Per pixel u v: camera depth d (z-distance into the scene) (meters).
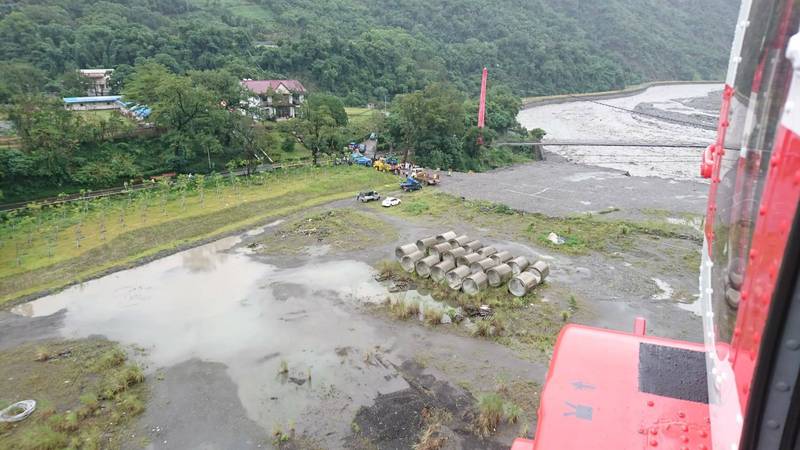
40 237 35.31
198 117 54.84
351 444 15.84
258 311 24.81
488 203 39.94
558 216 36.38
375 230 35.53
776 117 2.19
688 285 26.12
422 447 15.41
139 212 39.50
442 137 68.44
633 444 3.51
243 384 19.06
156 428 16.91
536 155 81.75
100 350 21.86
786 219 1.93
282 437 16.17
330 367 19.89
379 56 112.94
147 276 29.75
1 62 72.75
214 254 32.84
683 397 3.83
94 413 17.61
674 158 78.94
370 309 24.39
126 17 105.56
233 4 144.12
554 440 3.68
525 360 19.83
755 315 2.25
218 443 16.17
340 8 156.00
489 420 16.22
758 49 2.52
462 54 141.25
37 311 25.95
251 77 90.56
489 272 25.94
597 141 86.06
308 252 32.31
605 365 4.33
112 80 81.25
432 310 23.03
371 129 72.88
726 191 2.97
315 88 102.81
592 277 27.12
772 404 2.11
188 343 22.17
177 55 92.31
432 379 18.81
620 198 41.66
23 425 17.16
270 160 58.06
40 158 45.62
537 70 148.50
